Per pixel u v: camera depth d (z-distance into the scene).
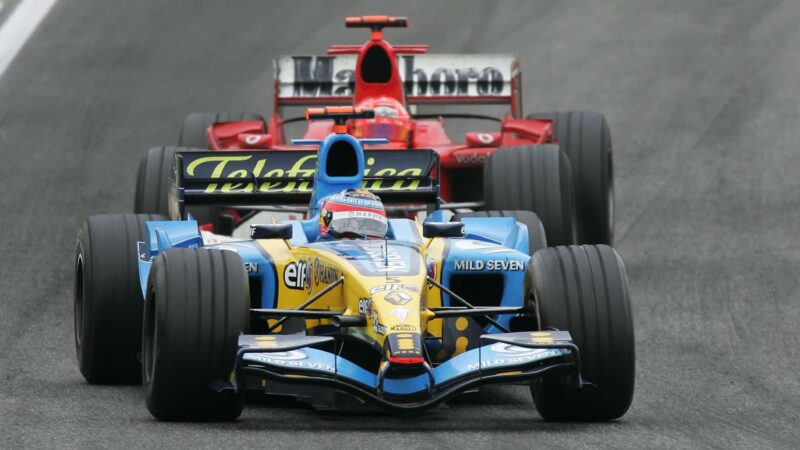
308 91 61.03
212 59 90.44
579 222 57.00
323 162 37.50
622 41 92.56
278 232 34.38
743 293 51.19
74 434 30.67
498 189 48.25
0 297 50.28
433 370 31.67
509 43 92.69
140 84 85.75
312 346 31.81
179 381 31.25
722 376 39.47
